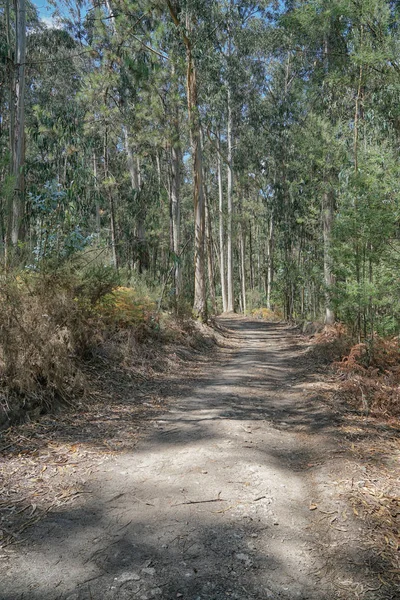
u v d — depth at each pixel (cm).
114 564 241
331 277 1364
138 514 295
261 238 3934
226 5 1866
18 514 290
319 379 748
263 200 3041
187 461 387
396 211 728
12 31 1688
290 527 280
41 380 503
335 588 224
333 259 891
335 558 248
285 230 2356
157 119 1270
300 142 1320
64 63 2116
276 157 2345
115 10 1365
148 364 782
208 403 601
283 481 350
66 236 778
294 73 2345
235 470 368
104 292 680
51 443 412
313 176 1429
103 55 1277
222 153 2983
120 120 1297
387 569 239
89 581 226
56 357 517
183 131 1437
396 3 919
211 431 472
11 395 450
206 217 2612
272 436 465
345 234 776
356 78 879
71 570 235
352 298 790
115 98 1380
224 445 428
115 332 810
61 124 1462
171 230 1520
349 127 1125
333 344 965
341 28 929
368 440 438
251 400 625
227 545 259
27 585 223
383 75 867
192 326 1195
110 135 1633
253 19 2212
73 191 937
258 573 234
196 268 1503
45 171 1456
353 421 503
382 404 550
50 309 562
